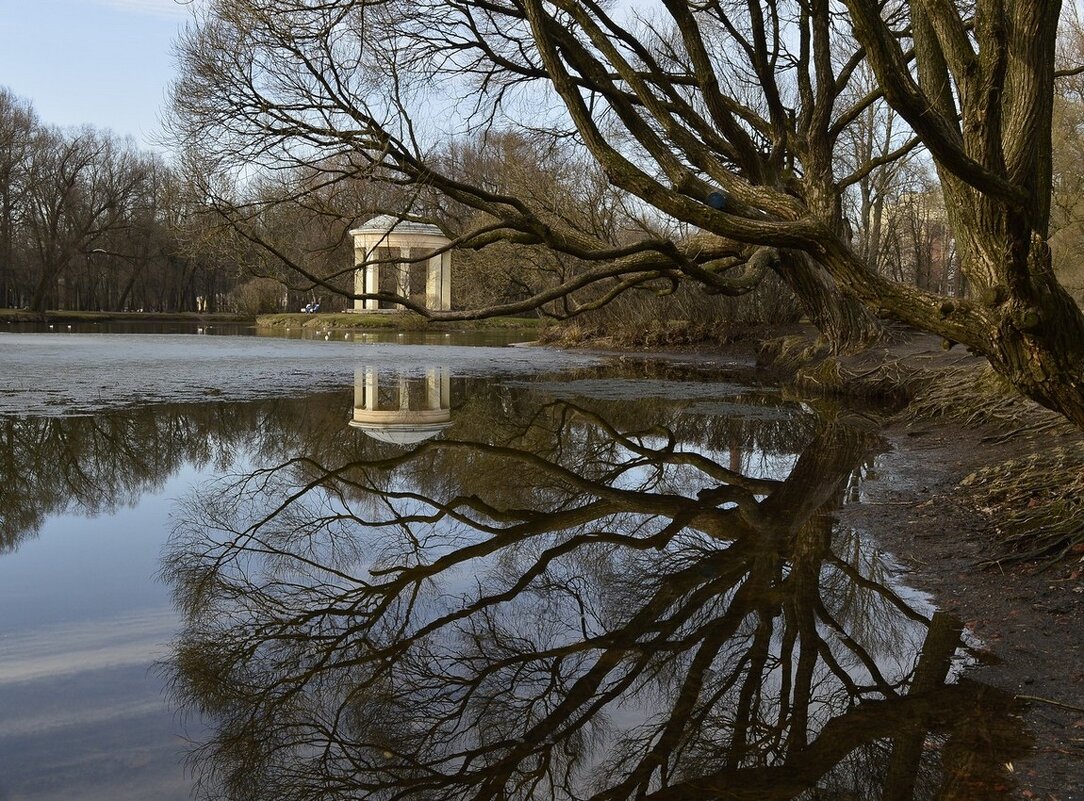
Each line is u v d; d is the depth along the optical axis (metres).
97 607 4.36
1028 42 4.44
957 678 3.47
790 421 11.04
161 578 4.84
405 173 7.88
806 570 4.89
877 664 3.63
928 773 2.74
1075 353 4.41
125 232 61.34
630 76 8.19
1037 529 4.91
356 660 3.76
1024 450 7.14
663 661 3.74
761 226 5.43
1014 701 3.26
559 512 6.38
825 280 14.82
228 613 4.30
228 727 3.12
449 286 43.38
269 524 6.04
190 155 8.81
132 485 7.20
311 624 4.17
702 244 11.62
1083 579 4.29
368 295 7.46
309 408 11.65
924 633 3.94
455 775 2.84
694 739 3.07
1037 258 4.27
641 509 6.45
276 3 8.38
